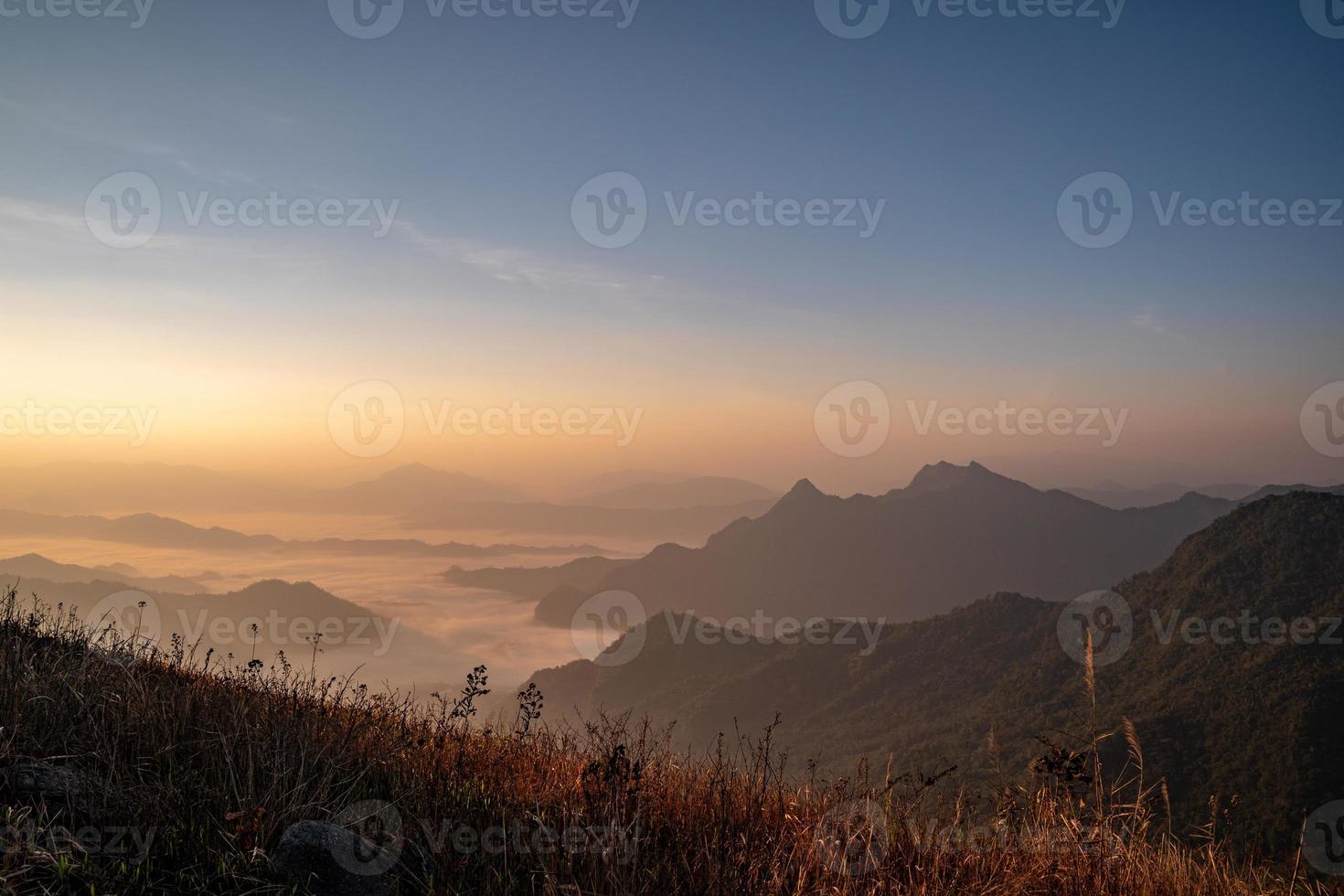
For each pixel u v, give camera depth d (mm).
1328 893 3553
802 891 3520
